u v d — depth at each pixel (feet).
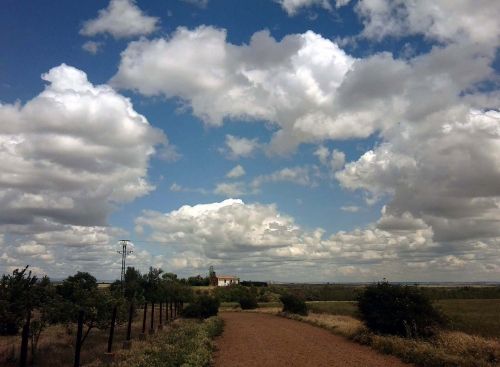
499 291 325.01
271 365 57.57
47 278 65.67
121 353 62.64
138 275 131.64
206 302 172.96
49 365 57.57
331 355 66.03
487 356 54.29
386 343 69.97
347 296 341.82
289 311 179.73
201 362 54.70
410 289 84.38
